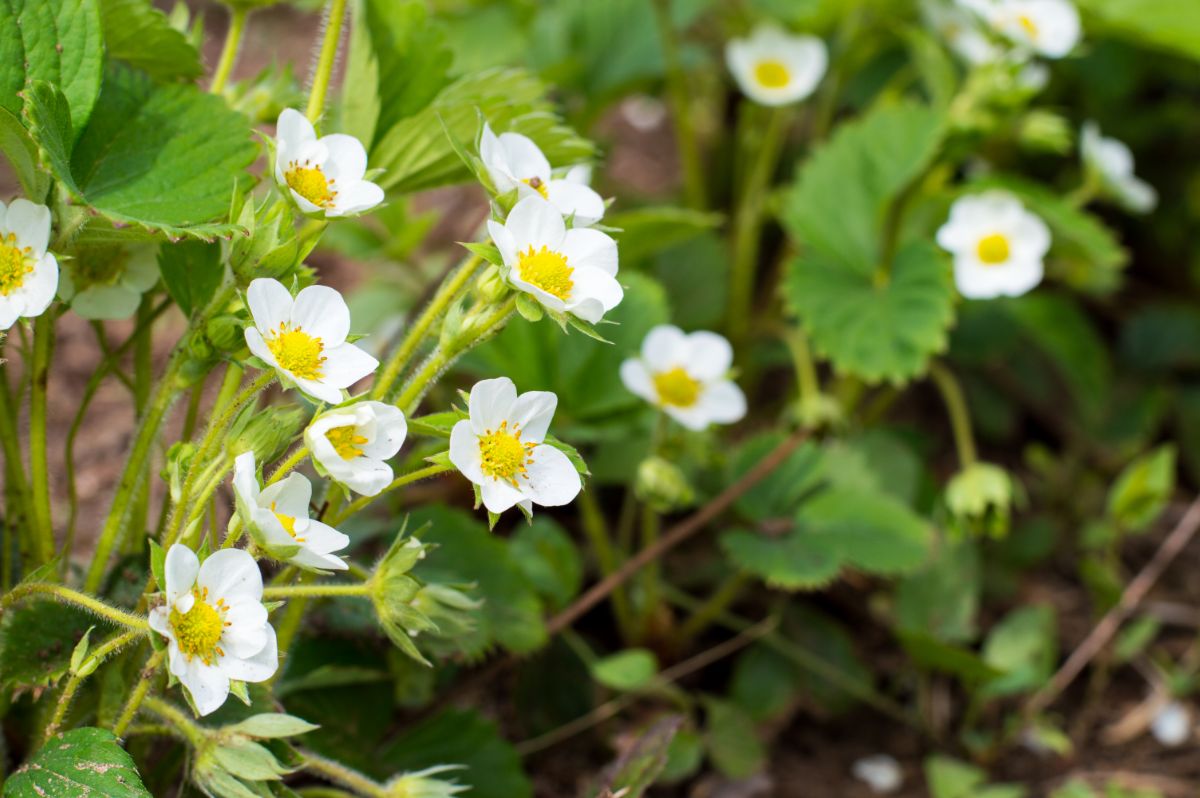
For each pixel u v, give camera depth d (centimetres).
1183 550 117
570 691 90
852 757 93
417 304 98
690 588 97
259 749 72
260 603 70
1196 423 129
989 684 92
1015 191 106
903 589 96
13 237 71
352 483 70
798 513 92
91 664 71
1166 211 144
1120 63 138
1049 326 120
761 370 123
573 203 74
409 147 80
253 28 135
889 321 94
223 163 76
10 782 71
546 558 89
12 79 73
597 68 120
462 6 117
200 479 72
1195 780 94
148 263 76
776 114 115
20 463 77
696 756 88
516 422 72
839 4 116
